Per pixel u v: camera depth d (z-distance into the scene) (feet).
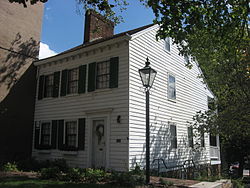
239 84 35.14
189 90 55.67
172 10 22.71
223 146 71.20
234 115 36.37
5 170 37.81
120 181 25.95
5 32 48.85
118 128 37.50
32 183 25.26
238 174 73.36
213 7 24.17
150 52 43.98
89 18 58.44
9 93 48.34
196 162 53.62
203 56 43.16
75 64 46.83
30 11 54.49
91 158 40.09
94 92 41.96
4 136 46.50
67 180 27.94
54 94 49.03
